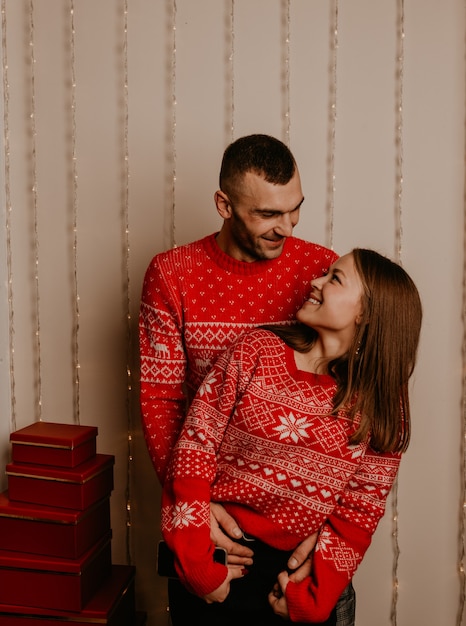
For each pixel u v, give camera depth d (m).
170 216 1.84
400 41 1.75
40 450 1.50
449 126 1.76
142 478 1.92
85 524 1.49
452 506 1.84
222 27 1.78
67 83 1.83
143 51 1.81
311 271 1.45
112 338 1.89
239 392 1.26
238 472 1.26
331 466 1.24
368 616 1.88
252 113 1.79
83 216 1.87
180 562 1.17
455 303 1.79
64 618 1.45
